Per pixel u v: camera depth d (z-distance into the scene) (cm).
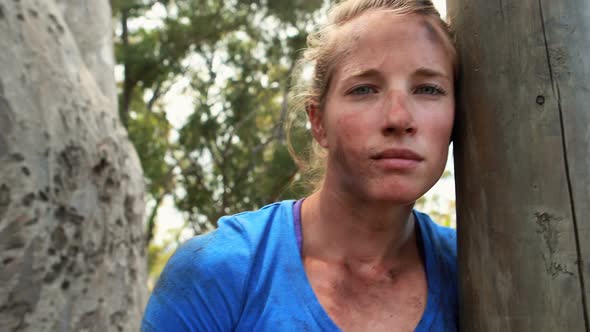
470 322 128
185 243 134
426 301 132
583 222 113
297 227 134
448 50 128
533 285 117
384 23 124
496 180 122
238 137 983
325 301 126
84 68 145
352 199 127
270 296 123
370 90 123
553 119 116
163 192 1040
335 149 126
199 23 1048
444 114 125
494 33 123
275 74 1080
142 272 164
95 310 125
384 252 133
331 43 131
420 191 121
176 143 1066
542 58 117
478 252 127
